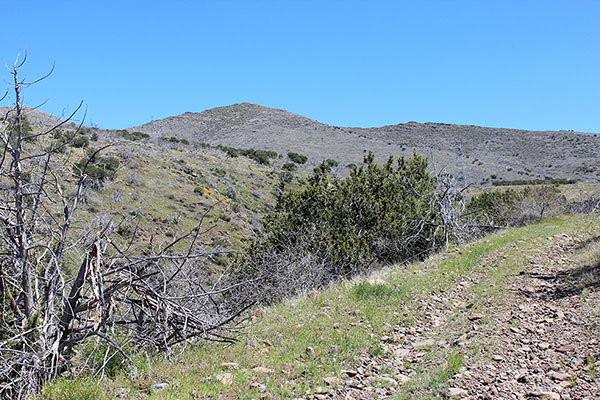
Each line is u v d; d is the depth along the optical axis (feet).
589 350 18.76
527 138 451.53
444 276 35.76
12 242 19.42
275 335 23.77
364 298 29.94
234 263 36.17
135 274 19.34
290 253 42.91
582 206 79.30
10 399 16.62
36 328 17.20
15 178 18.81
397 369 19.49
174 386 17.46
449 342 21.99
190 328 22.03
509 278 32.81
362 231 53.36
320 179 56.39
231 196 110.01
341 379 18.52
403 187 58.70
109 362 19.36
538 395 15.55
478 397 15.90
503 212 76.48
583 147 399.85
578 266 32.37
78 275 19.15
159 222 69.92
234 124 472.44
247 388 17.48
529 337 21.29
